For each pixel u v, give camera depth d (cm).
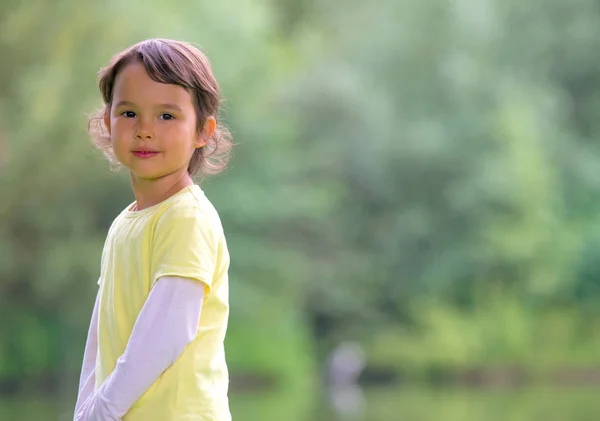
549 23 4478
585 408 2359
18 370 3094
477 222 4091
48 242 2998
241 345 3525
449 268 4084
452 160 4153
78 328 3086
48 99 2783
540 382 3678
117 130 342
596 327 3800
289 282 3750
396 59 4331
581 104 4497
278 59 4156
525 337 3750
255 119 3725
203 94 350
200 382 330
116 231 348
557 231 3984
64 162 2880
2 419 1997
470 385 3572
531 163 4028
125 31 2858
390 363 3828
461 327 3788
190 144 346
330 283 4100
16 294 3102
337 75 4188
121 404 319
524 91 4350
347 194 4238
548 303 3928
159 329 321
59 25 2772
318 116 4194
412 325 4062
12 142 2834
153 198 348
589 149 4378
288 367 3575
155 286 326
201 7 3603
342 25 4547
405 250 4197
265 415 2219
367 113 4188
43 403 2530
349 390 3350
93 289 3019
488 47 4403
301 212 3869
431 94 4300
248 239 3688
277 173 3803
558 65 4497
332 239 4112
